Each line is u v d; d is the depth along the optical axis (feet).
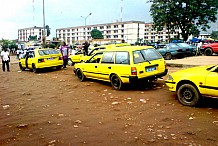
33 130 18.17
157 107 22.49
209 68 21.74
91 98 27.55
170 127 17.33
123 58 29.84
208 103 22.86
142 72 28.43
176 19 136.15
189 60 59.16
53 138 16.38
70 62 64.39
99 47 48.62
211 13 133.59
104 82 37.04
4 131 18.34
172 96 26.13
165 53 66.74
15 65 80.07
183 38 143.13
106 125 18.38
